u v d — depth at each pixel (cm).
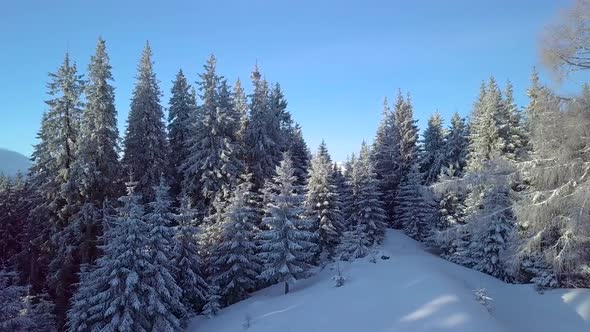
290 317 1962
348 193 4422
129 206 2000
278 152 4141
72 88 2898
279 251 2584
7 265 3519
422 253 3922
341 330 1666
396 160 5622
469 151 4659
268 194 3020
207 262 2716
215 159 3222
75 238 2689
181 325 2258
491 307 1789
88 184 2731
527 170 1916
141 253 1930
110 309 1827
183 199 2544
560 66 1566
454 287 1856
